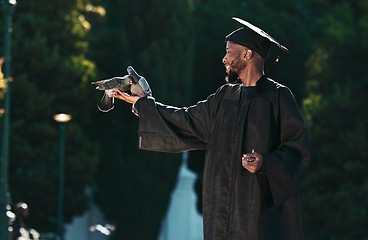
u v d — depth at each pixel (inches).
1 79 1322.6
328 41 2758.4
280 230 337.4
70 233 2827.3
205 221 346.0
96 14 2723.9
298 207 338.3
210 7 3321.9
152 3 2881.4
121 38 2859.3
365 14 2746.1
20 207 1254.3
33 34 2581.2
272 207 335.0
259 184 337.7
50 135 2527.1
